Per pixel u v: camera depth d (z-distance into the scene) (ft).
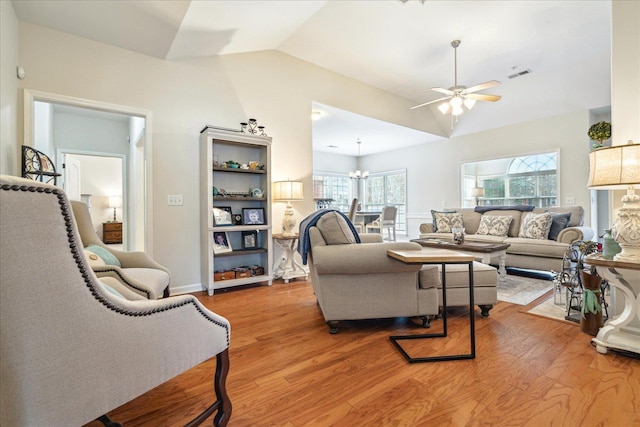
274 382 5.34
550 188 20.59
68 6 8.05
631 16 7.04
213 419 4.42
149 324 3.20
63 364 2.56
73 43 9.24
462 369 5.71
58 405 2.56
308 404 4.73
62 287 2.48
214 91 11.96
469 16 11.75
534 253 13.12
